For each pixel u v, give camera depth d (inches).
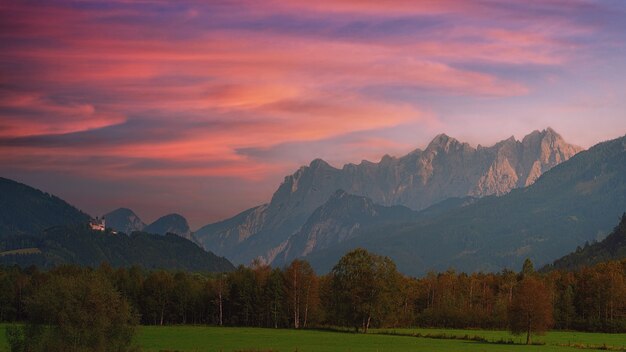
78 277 4109.3
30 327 3924.7
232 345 6402.6
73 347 3885.3
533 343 6786.4
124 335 4060.0
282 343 6648.6
